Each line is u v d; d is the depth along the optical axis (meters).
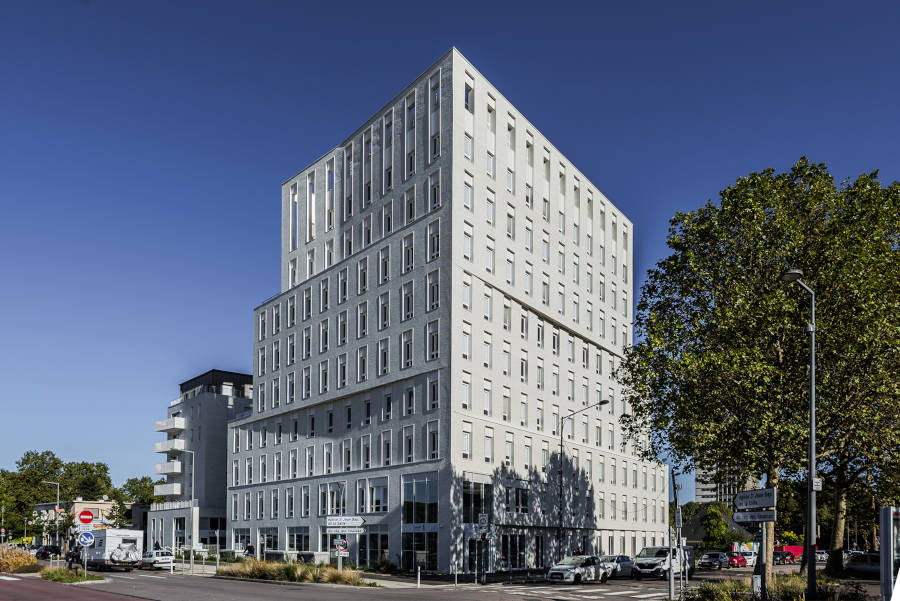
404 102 58.91
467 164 54.28
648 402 32.81
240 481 74.38
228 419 87.75
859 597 22.42
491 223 56.19
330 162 67.88
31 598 26.78
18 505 117.19
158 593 29.66
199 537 82.81
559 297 64.56
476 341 53.25
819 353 27.58
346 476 59.28
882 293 27.48
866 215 28.31
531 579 44.16
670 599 26.64
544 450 60.44
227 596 28.23
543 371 61.47
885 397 27.31
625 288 77.56
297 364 67.88
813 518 21.78
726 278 29.53
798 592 22.44
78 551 55.16
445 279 52.16
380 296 58.53
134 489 111.12
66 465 130.25
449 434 49.91
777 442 27.62
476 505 51.16
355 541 56.78
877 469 31.95
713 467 31.20
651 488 78.81
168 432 93.69
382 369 57.16
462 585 39.62
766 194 29.09
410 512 52.16
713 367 27.62
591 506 66.56
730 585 24.28
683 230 31.69
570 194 68.12
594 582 41.31
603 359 71.69
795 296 28.17
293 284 70.94
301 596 28.80
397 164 58.81
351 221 63.50
